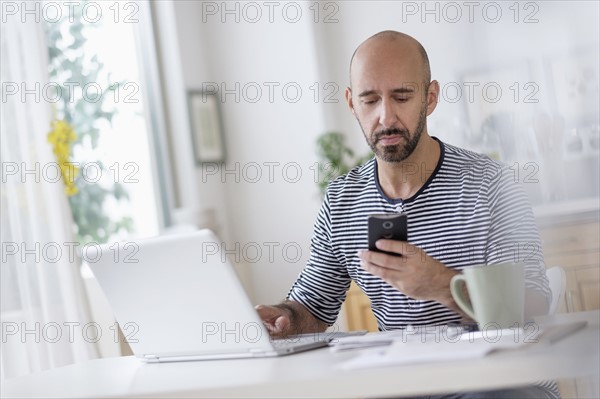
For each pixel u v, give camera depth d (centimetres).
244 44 516
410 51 194
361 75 194
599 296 136
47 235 333
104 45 483
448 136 407
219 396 129
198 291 160
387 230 163
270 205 520
